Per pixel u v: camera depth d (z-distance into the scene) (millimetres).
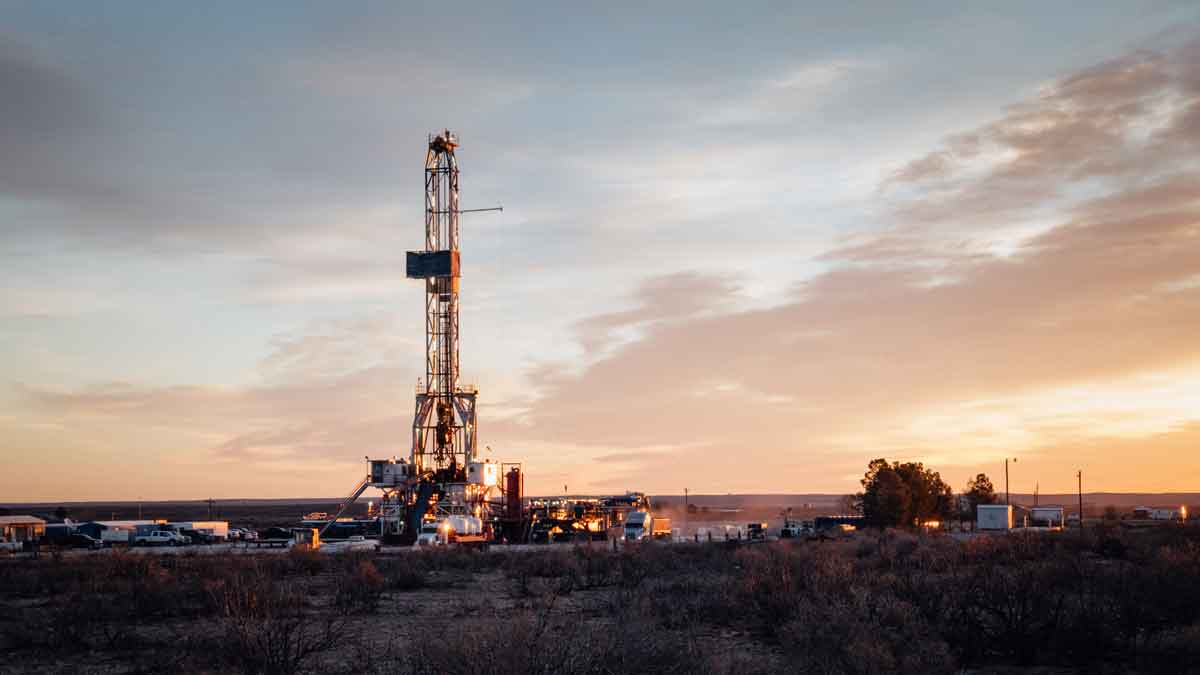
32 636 26484
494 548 78312
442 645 16516
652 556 53750
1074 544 52000
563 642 15078
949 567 38469
